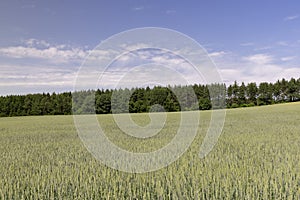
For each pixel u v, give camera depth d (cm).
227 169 806
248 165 875
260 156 1024
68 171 862
